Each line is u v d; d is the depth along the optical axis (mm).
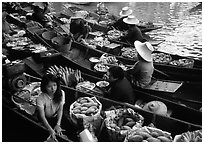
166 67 6586
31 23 9305
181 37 10055
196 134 3904
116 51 7824
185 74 6441
